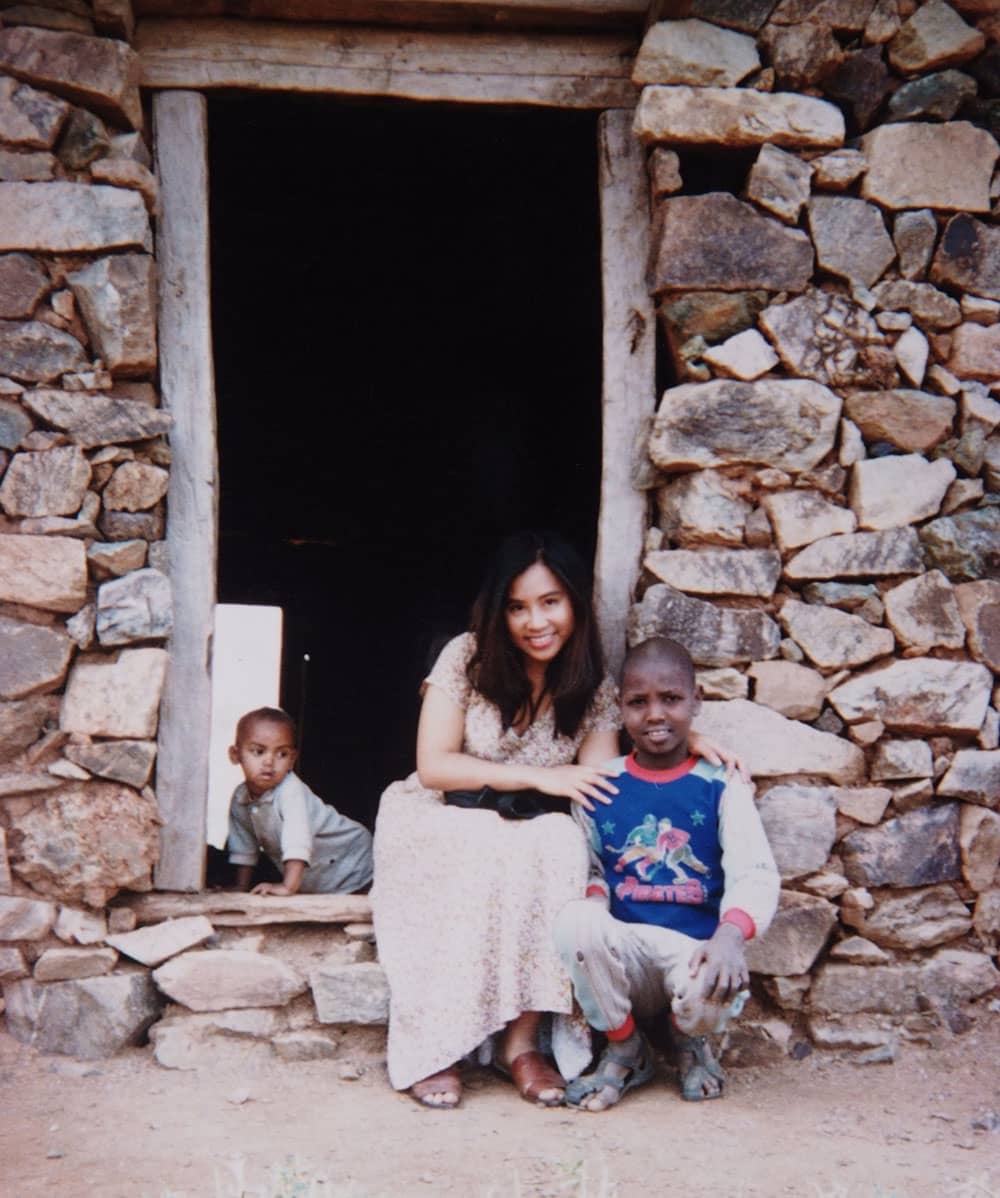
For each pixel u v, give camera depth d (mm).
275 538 8312
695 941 3248
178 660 3762
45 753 3582
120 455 3666
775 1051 3586
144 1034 3590
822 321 3770
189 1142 2922
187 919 3631
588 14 3873
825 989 3631
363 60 3896
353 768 8438
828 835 3674
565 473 7180
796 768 3684
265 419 7746
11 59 3623
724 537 3721
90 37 3658
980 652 3750
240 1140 2939
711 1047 3486
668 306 3779
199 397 3812
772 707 3699
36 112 3639
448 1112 3160
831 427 3746
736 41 3791
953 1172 2799
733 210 3754
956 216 3832
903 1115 3197
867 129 3879
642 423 3875
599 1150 2889
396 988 3393
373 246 6438
